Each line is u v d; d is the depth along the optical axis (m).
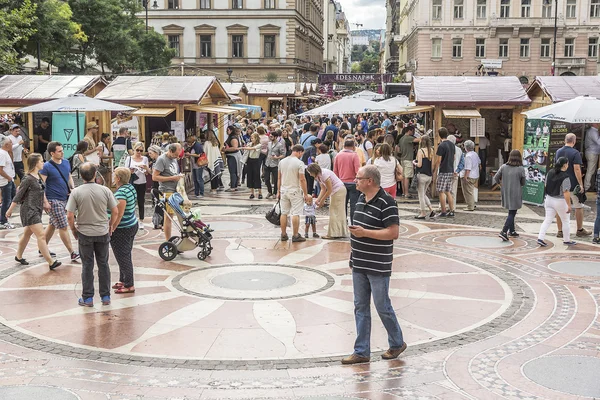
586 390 6.17
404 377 6.47
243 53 78.75
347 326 7.96
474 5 68.06
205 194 19.55
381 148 12.98
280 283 9.80
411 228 14.24
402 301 8.98
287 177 12.49
